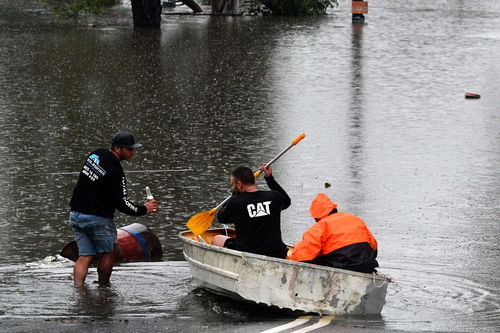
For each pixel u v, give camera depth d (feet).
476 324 75.66
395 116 199.11
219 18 431.43
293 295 77.66
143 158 156.15
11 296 83.61
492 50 316.81
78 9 397.19
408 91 232.53
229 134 177.37
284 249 81.82
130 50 308.60
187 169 148.15
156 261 100.27
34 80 242.78
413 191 135.54
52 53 297.94
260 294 77.97
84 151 160.97
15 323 73.31
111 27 383.24
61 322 74.02
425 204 127.95
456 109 208.54
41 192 132.26
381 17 437.99
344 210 124.26
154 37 348.18
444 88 237.86
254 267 78.02
